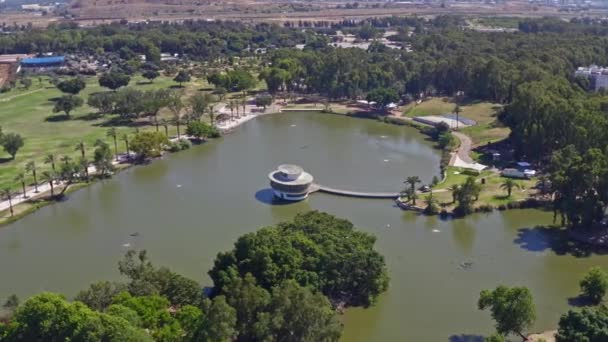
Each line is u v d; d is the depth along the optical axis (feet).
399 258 533.55
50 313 336.29
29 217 635.66
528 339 403.34
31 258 540.11
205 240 570.05
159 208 653.30
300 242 446.19
